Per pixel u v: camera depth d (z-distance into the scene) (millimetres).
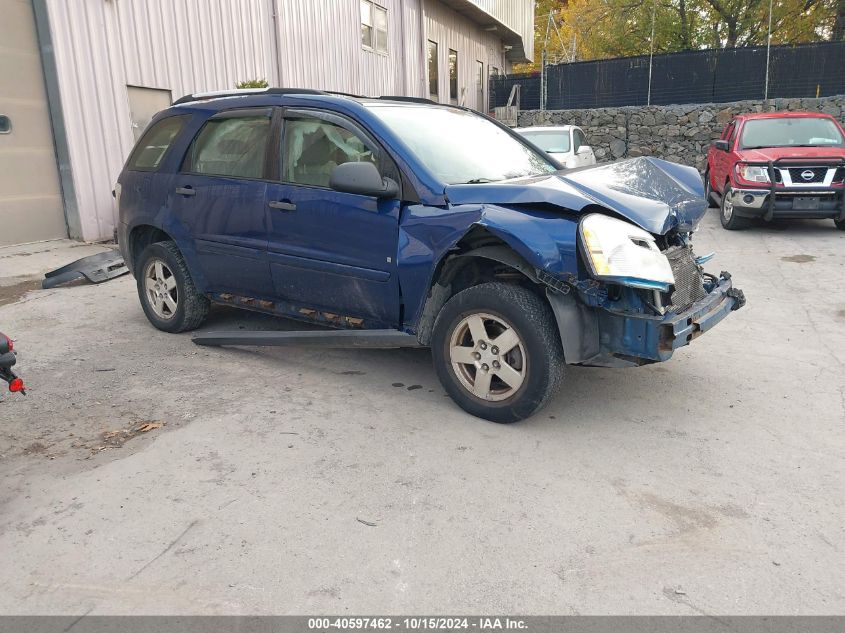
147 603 2506
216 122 5164
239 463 3523
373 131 4285
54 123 9492
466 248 4043
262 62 13484
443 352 4059
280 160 4711
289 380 4668
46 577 2654
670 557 2744
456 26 23641
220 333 5285
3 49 8828
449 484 3311
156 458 3580
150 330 5832
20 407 4234
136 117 10609
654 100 21812
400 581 2621
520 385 3793
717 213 12953
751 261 8562
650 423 3979
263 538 2893
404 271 4070
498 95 26531
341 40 16344
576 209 3568
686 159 20812
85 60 9648
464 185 4012
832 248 9234
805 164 9883
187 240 5273
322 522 3002
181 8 11266
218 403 4277
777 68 20188
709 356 5117
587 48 33875
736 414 4090
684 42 31828
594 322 3693
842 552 2760
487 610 2465
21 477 3404
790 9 28875
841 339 5469
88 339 5602
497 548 2814
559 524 2975
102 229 10109
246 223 4840
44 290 7273
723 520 2994
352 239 4289
